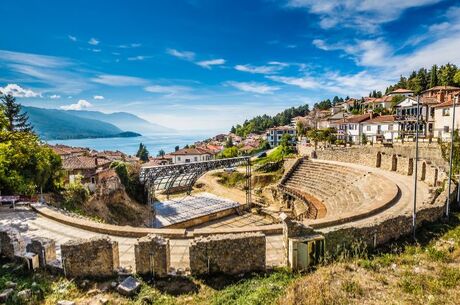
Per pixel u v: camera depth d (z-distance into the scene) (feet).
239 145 420.36
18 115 188.24
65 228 58.44
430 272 37.58
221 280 37.14
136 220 115.03
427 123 184.14
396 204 78.89
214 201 137.28
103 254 36.91
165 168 113.91
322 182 146.41
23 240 49.24
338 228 44.09
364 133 230.48
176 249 48.65
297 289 32.65
